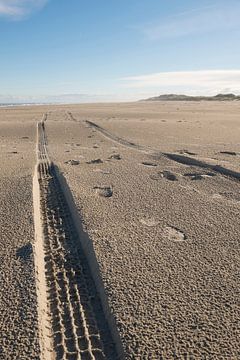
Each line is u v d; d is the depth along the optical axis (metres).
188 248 6.10
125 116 35.38
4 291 4.98
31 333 4.23
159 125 25.20
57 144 17.36
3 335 4.21
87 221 7.16
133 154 14.17
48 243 6.64
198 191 9.17
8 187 9.45
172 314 4.46
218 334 4.13
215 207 8.01
